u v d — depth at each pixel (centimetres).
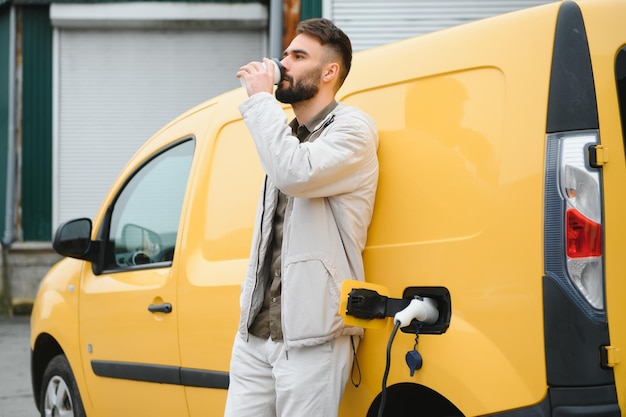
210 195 446
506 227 303
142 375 468
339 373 334
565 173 293
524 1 1035
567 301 289
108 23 1473
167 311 451
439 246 321
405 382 327
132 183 511
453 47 332
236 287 410
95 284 514
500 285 303
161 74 1491
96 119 1496
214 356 421
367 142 332
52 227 1491
